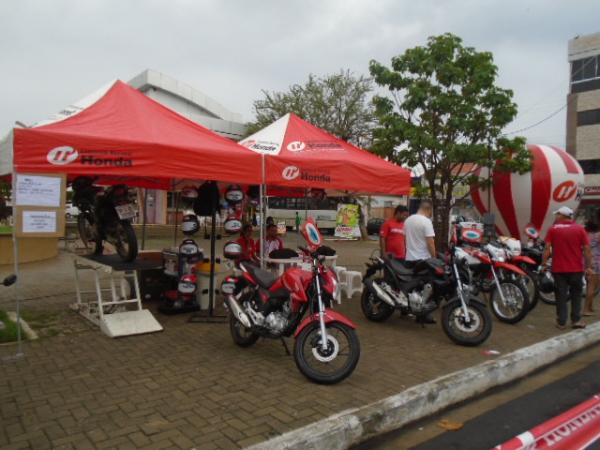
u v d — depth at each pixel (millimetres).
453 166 10242
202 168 5719
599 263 7883
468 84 9719
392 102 10367
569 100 35531
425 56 9820
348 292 9000
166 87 25531
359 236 26391
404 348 5848
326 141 7930
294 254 7797
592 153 34594
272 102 27609
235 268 7227
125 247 6488
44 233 5094
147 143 5340
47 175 5102
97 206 6820
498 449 3488
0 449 3174
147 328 6125
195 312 7316
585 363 5902
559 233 6938
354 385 4531
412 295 6496
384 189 7457
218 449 3242
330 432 3422
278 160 6359
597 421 4125
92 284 9773
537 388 4996
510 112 9523
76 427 3516
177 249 8039
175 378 4574
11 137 4957
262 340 5980
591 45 34594
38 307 7480
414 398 4082
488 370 4879
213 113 28938
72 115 5648
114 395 4129
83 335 5945
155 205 26375
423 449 3600
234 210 7566
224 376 4664
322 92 27312
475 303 5914
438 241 10328
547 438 3750
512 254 8344
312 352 4840
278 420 3717
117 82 6586
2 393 4121
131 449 3213
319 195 10273
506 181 10508
